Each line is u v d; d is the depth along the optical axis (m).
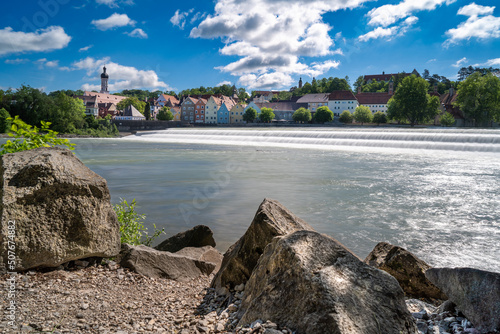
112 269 5.15
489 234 11.84
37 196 4.47
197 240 8.45
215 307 4.18
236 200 17.31
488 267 9.05
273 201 5.07
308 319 2.71
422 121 105.81
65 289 4.25
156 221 13.18
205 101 150.62
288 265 3.13
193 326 3.51
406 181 23.44
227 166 32.25
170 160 37.88
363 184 22.27
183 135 83.81
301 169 30.09
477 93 98.81
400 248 5.61
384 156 41.56
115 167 31.75
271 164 34.00
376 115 115.31
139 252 5.46
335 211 15.04
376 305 2.81
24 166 4.47
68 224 4.68
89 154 44.72
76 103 95.50
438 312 3.68
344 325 2.57
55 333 3.14
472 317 3.23
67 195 4.68
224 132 81.25
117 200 17.09
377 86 195.50
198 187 21.17
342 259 3.13
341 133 64.62
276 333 2.71
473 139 50.22
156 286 5.01
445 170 28.94
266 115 129.12
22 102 88.81
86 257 5.07
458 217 14.08
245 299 3.59
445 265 9.16
